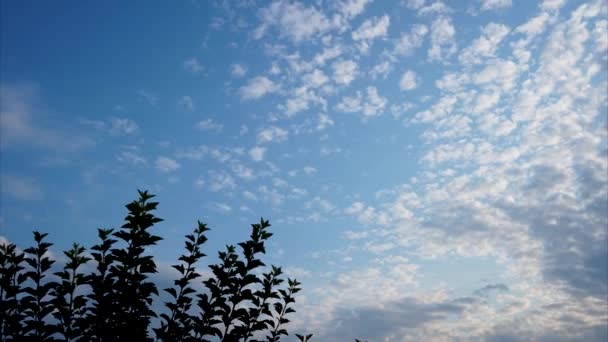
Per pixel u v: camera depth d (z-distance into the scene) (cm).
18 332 833
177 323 951
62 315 878
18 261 907
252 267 1045
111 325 877
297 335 1187
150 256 923
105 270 927
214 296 998
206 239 1050
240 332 1008
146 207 970
